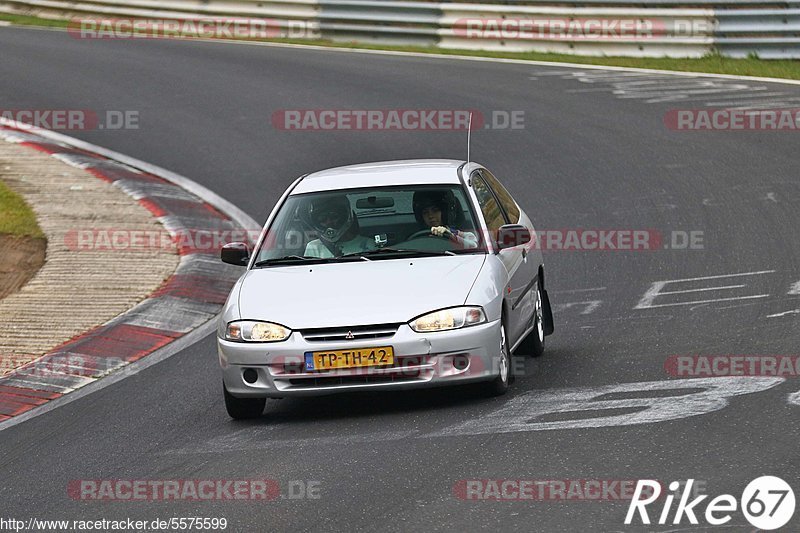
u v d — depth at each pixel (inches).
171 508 856.3
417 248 1167.6
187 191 2351.1
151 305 1609.3
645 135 2524.6
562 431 956.0
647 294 1544.0
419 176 1237.1
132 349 1457.9
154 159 2588.6
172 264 1819.6
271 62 3491.6
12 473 1008.2
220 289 1728.6
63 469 1003.3
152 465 984.3
